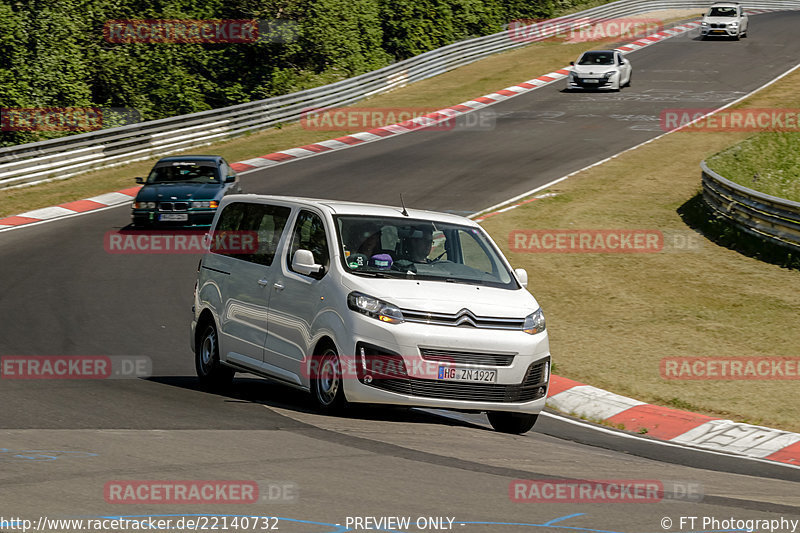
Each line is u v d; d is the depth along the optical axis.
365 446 29.20
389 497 23.03
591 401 44.28
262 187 102.12
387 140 132.00
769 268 70.25
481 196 98.44
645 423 41.41
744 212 77.25
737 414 43.19
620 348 53.59
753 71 179.38
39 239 80.31
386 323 33.16
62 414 32.09
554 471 28.28
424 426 34.50
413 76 176.62
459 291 34.97
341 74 181.00
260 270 38.41
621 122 139.88
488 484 25.34
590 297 64.31
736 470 33.72
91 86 151.50
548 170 111.25
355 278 34.38
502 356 33.94
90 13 154.00
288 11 177.88
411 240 36.50
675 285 66.69
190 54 164.12
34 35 137.75
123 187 104.56
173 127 124.75
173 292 64.31
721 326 57.72
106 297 61.84
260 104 138.62
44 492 21.72
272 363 37.12
